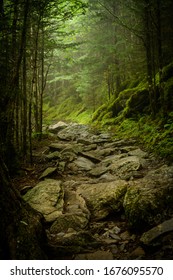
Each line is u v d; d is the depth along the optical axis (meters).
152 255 4.04
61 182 7.59
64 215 5.55
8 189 3.99
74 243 4.61
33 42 12.15
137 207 5.04
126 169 8.31
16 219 3.83
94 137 14.93
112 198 6.05
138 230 4.88
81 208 6.02
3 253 3.57
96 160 10.36
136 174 7.79
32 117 19.00
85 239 4.73
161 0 12.54
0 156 4.18
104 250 4.48
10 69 8.30
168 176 6.51
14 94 7.86
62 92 38.78
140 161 8.90
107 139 14.05
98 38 21.34
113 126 16.88
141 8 12.48
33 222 4.09
